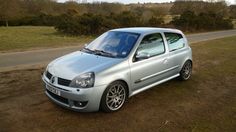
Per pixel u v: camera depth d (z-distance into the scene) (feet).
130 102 17.06
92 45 18.70
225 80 23.15
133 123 14.02
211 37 74.49
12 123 13.73
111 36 18.58
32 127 13.34
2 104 16.30
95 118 14.51
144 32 18.02
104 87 14.24
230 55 38.01
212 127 13.74
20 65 29.55
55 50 43.47
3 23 130.93
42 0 165.68
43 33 80.94
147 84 17.66
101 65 14.82
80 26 78.74
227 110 16.11
